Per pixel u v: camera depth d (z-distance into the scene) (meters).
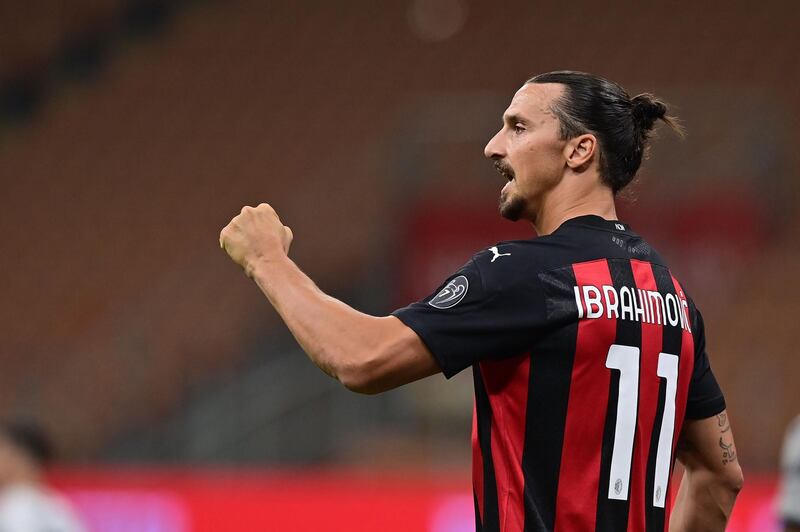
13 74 64.69
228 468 39.28
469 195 46.50
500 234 45.34
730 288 41.97
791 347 38.69
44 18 66.62
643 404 9.04
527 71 58.72
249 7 66.94
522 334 8.70
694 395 10.09
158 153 59.09
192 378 43.88
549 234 9.21
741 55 57.69
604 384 8.83
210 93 62.09
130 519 26.75
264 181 56.00
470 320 8.63
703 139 47.12
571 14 62.22
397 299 45.34
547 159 9.46
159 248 53.56
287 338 44.31
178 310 48.00
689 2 61.38
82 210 56.47
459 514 25.52
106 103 62.72
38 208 56.88
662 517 9.34
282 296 8.94
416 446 37.75
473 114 52.62
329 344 8.62
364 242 47.56
